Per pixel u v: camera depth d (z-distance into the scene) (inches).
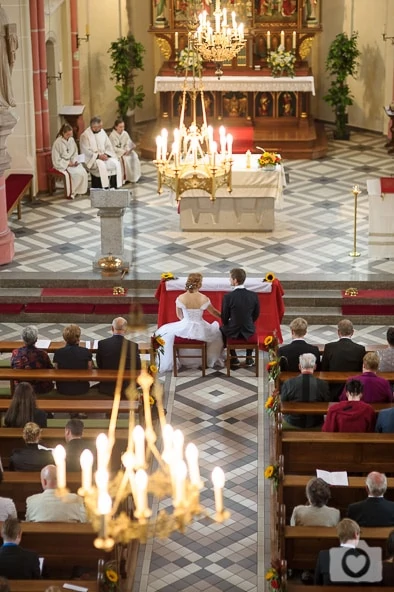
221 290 762.8
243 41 949.8
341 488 509.4
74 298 820.0
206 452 632.4
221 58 940.6
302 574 498.9
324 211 992.9
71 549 475.5
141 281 831.7
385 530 465.7
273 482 526.9
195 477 330.3
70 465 509.4
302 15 1194.0
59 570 495.8
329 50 1243.8
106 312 814.5
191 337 717.3
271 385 703.7
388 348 646.5
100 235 919.7
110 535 336.8
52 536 471.5
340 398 588.4
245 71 1186.6
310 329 797.9
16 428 556.1
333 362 629.0
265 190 920.9
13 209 978.7
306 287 827.4
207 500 585.9
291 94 1190.9
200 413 677.3
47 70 1110.4
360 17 1237.7
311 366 584.1
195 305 719.1
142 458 336.8
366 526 472.7
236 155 957.2
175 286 757.3
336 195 1037.8
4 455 560.1
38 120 1047.6
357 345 632.4
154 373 618.5
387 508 473.4
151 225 960.9
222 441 644.1
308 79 1164.5
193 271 852.6
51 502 475.8
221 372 732.7
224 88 1168.8
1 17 811.4
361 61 1254.3
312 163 1139.9
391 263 864.9
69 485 494.9
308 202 1017.5
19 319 817.5
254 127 1197.1
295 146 1155.3
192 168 781.9
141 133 1263.5
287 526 470.3
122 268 847.7
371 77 1250.6
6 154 859.4
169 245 910.4
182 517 325.7
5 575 432.1
